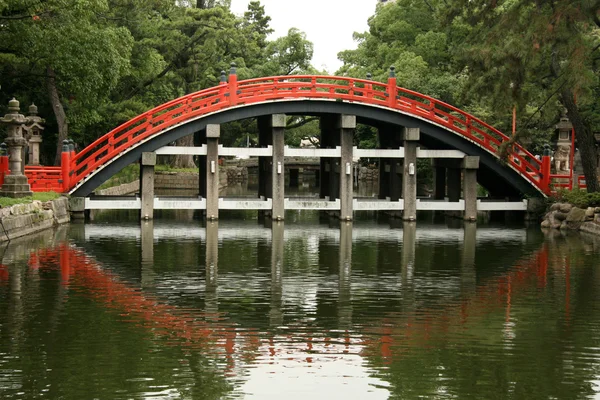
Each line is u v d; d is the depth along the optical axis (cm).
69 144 3206
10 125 2850
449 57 4978
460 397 1118
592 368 1244
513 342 1387
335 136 3584
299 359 1277
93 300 1670
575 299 1744
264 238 2819
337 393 1129
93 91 3484
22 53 3397
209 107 3241
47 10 3078
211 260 2248
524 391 1142
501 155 3212
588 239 2872
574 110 3244
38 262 2147
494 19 3238
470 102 4469
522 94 3038
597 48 3003
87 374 1187
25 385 1137
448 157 3488
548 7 2984
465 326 1495
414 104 3428
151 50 4625
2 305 1612
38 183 3156
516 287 1881
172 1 5166
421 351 1329
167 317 1532
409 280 1964
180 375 1190
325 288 1847
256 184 7219
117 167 3219
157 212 3969
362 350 1330
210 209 3344
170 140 3250
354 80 3366
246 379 1177
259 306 1642
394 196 3694
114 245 2536
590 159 3281
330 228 3203
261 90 3312
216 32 5125
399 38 5284
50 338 1371
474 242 2759
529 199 3525
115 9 4481
